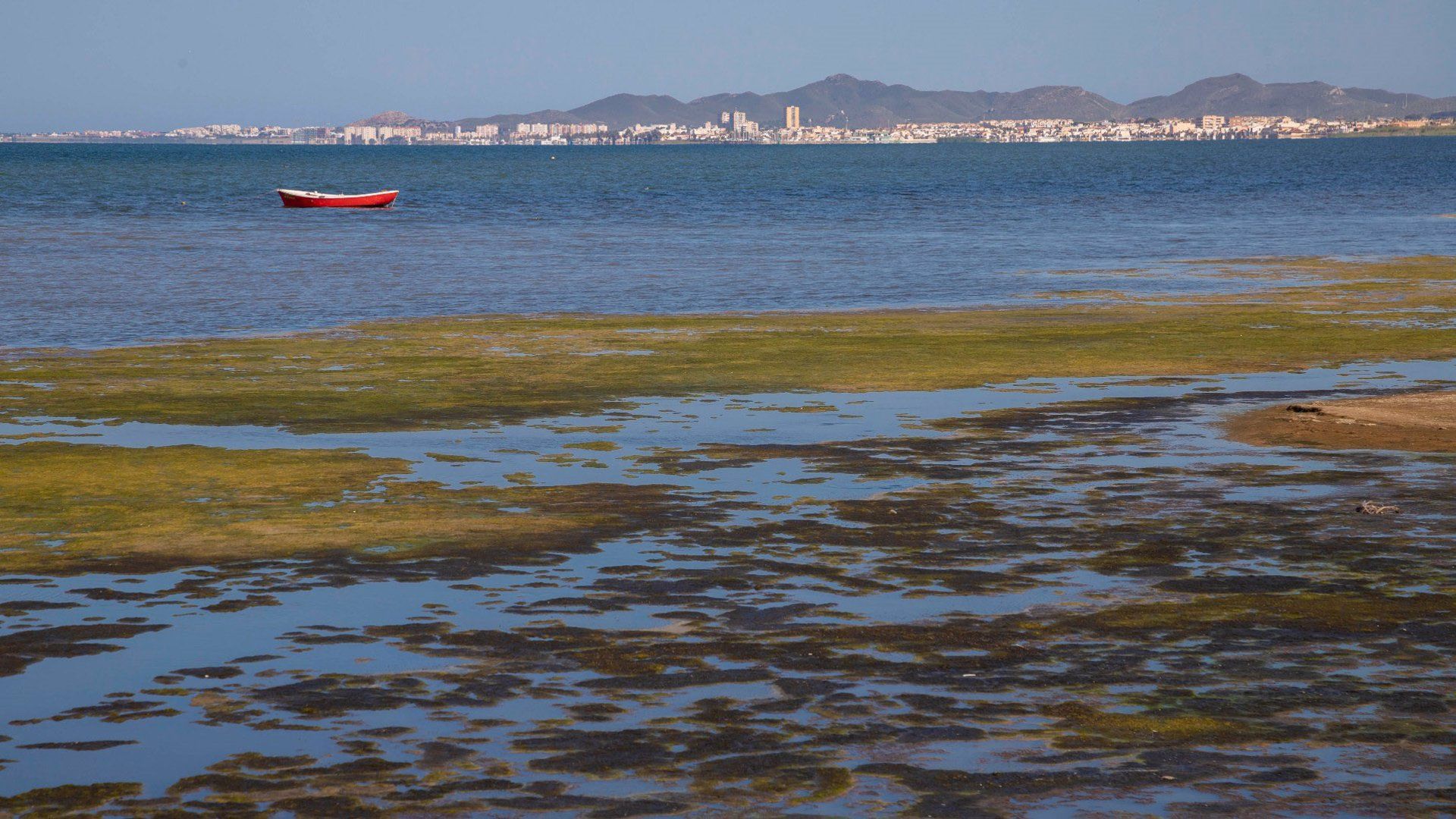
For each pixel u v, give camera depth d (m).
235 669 11.38
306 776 9.23
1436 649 11.72
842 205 112.00
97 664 11.53
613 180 169.62
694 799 8.80
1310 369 29.91
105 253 62.72
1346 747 9.55
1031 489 18.27
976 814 8.53
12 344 33.75
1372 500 17.50
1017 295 46.53
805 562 14.73
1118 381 28.20
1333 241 71.81
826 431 22.78
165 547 15.48
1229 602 13.18
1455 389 27.12
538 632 12.32
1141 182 161.38
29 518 16.86
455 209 105.88
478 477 19.23
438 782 9.10
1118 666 11.34
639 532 16.09
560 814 8.62
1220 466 19.72
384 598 13.47
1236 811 8.55
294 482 18.91
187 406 25.23
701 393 26.80
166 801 8.87
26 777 9.24
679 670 11.30
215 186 149.38
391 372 29.33
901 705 10.45
